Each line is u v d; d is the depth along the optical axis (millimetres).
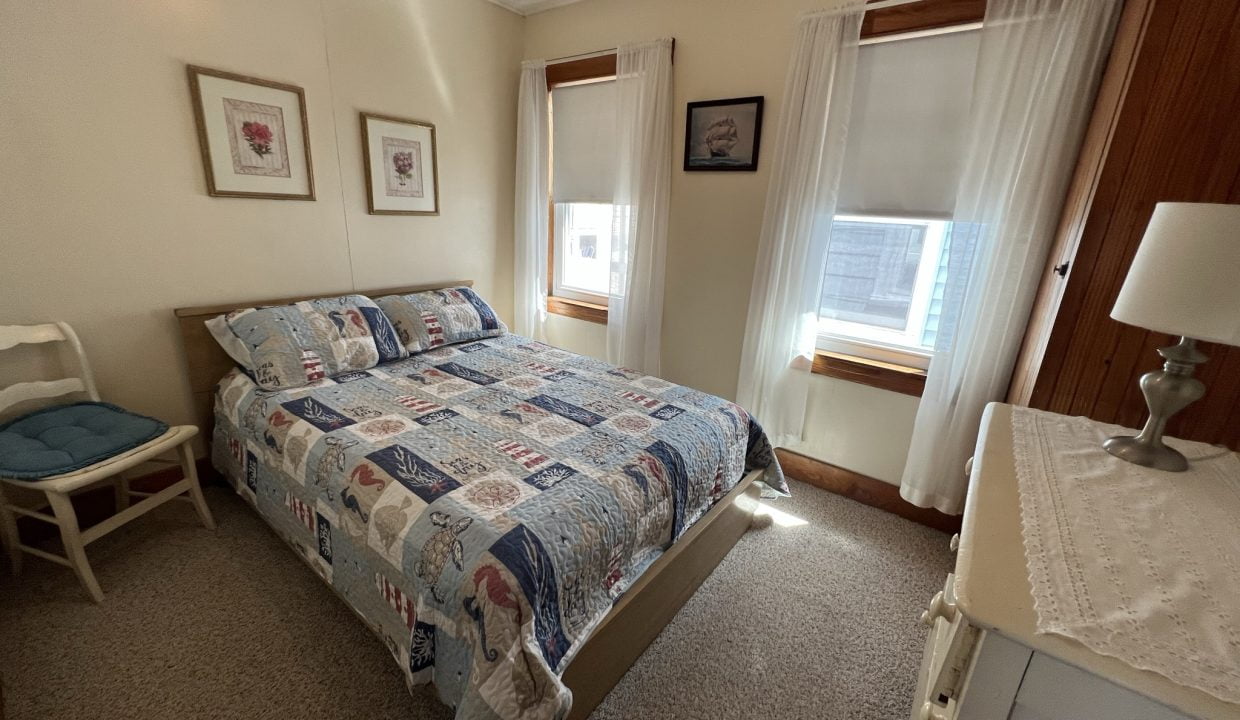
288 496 1643
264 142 2205
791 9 2199
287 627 1568
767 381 2504
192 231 2076
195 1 1935
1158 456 1011
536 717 1009
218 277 2184
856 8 1975
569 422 1775
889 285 2318
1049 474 969
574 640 1194
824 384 2467
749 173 2475
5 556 1773
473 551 1112
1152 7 1084
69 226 1784
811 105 2127
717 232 2643
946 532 2225
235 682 1382
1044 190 1701
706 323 2799
